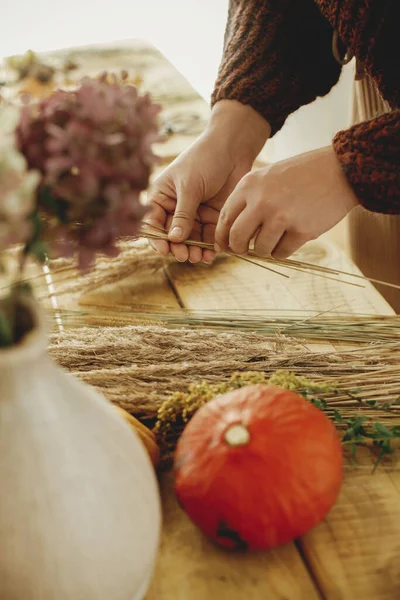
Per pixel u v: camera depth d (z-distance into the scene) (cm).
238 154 113
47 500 44
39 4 338
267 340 89
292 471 57
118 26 337
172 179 109
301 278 108
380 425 70
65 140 41
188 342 85
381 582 59
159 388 75
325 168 90
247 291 106
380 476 70
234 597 58
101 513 46
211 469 58
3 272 43
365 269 153
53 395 45
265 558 62
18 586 45
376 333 93
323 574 60
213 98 116
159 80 173
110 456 48
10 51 320
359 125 87
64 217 45
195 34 337
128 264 109
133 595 52
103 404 51
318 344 93
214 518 58
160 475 71
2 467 43
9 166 37
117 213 44
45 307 103
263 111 113
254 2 111
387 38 90
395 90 95
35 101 45
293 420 59
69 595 46
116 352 83
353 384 80
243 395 62
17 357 43
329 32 110
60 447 45
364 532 64
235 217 96
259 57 111
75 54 183
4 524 44
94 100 42
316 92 117
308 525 59
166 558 62
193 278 110
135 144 43
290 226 92
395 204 87
